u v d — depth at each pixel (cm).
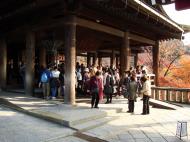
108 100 1423
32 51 1509
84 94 1574
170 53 3444
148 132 969
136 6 1234
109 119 1115
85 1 1191
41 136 873
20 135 876
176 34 1889
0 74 1775
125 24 1578
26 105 1259
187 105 1722
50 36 1748
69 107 1242
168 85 2728
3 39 1772
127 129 1002
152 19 1468
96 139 872
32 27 1481
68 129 964
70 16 1257
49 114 1097
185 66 2920
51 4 1273
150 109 1454
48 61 2042
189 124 1118
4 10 1536
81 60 3419
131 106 1277
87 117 1062
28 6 1334
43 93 1451
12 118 1085
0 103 1396
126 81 1512
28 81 1520
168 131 990
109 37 1825
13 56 2370
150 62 3578
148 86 1277
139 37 1816
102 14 1383
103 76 1430
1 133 889
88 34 1730
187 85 2736
